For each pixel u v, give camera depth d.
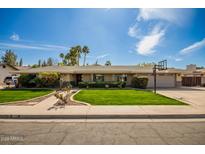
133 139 4.52
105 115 7.02
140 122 6.27
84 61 56.03
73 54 55.00
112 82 22.33
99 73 24.27
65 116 7.01
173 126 5.75
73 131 5.17
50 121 6.41
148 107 8.48
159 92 16.86
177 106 8.77
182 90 19.53
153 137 4.66
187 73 27.69
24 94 13.92
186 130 5.29
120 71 23.83
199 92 17.14
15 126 5.72
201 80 29.70
